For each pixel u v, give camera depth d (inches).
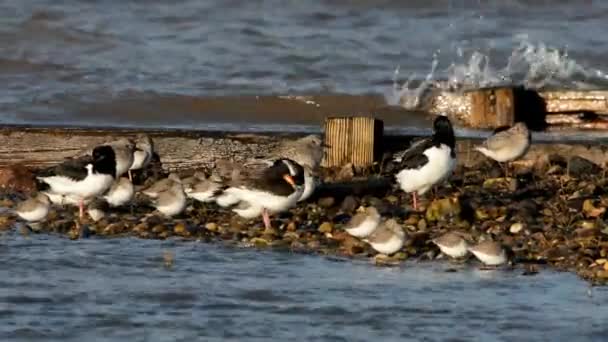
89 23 1218.0
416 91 999.0
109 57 1133.7
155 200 711.7
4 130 818.2
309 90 1011.3
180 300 570.9
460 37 1204.5
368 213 636.7
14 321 546.0
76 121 941.2
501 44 1180.5
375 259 625.6
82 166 700.7
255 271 609.6
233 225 689.6
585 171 759.1
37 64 1103.6
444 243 618.8
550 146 789.9
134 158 765.3
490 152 753.6
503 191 732.0
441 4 1294.3
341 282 590.2
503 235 650.8
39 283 597.0
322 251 643.5
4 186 788.0
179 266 619.8
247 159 794.2
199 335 527.5
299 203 721.0
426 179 690.8
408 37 1206.3
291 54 1141.1
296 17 1264.8
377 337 520.4
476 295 567.5
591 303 553.9
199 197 706.2
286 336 523.8
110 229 685.9
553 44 1175.0
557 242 635.5
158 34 1205.7
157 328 536.4
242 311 554.9
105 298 575.2
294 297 570.3
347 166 778.2
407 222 678.5
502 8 1290.6
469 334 521.7
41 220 703.1
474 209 687.1
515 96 908.0
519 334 520.7
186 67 1095.0
